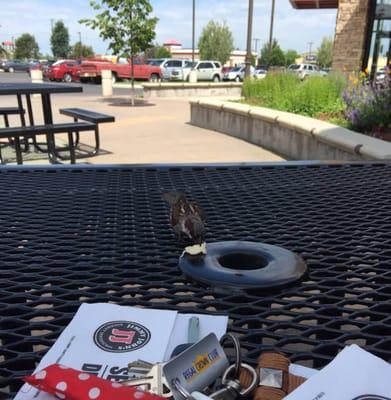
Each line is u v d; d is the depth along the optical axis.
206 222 1.57
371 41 11.12
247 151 7.23
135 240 1.40
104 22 14.33
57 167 2.40
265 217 1.63
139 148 7.45
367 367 0.72
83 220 1.59
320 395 0.65
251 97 10.23
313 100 7.99
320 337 0.89
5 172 2.32
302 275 1.11
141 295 1.04
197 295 1.04
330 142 5.28
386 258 1.27
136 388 0.63
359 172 2.35
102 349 0.80
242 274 1.09
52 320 0.93
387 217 1.63
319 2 13.70
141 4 14.37
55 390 0.62
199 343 0.68
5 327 0.92
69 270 1.18
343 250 1.33
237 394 0.65
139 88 23.20
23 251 1.31
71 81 29.66
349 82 8.60
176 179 2.21
